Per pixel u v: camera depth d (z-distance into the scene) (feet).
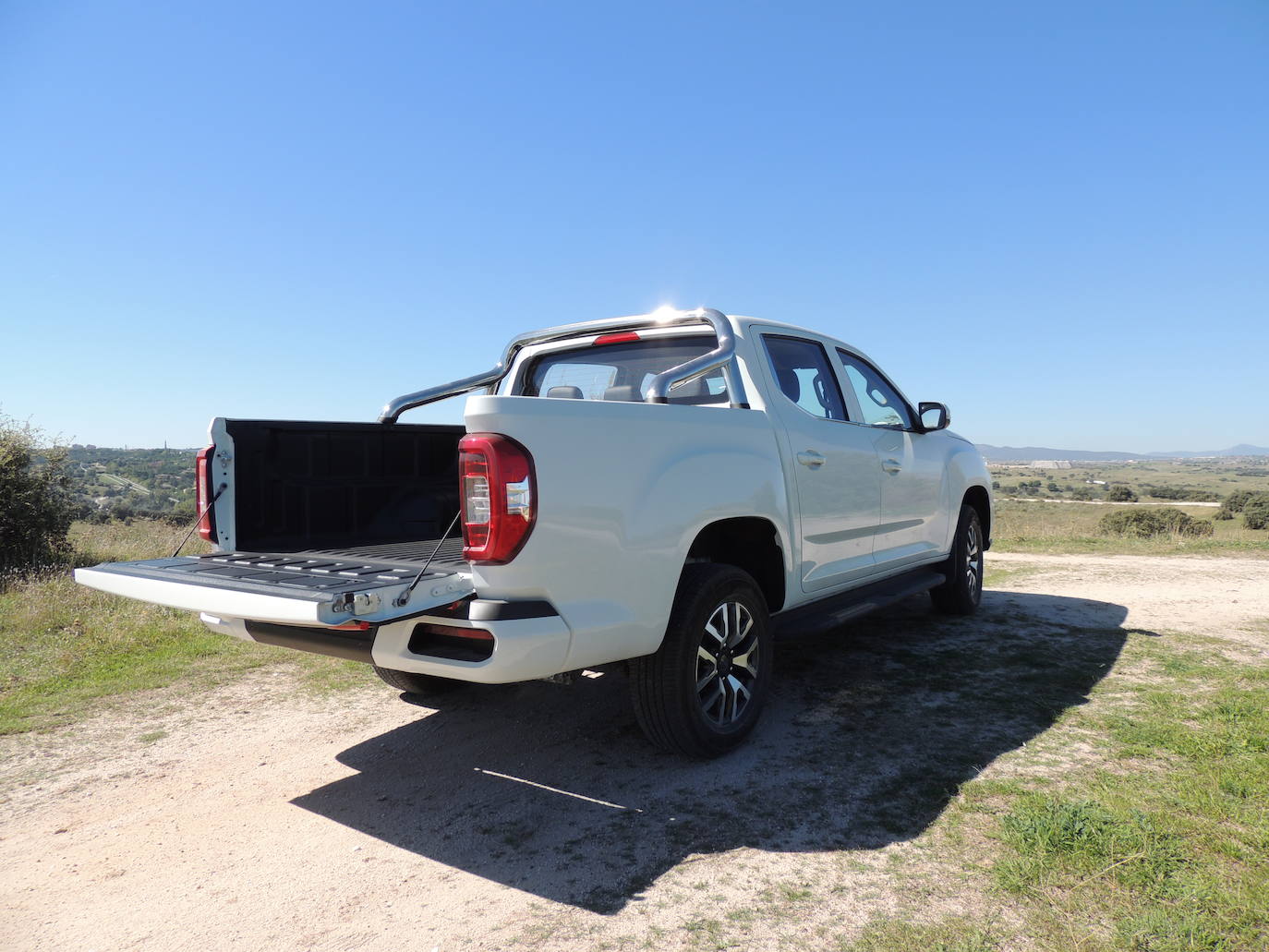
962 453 19.34
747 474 11.23
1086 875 7.50
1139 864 7.61
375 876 8.13
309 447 12.23
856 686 14.03
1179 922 6.66
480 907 7.47
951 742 11.18
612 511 9.17
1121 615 20.06
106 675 15.70
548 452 8.59
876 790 9.67
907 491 16.25
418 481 13.85
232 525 11.19
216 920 7.39
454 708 13.67
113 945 7.02
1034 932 6.68
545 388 15.31
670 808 9.45
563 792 10.05
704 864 8.08
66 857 8.70
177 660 16.75
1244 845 7.94
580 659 8.89
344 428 12.66
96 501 47.91
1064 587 24.99
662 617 9.79
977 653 16.17
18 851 8.84
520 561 8.36
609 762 11.04
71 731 12.69
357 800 10.05
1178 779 9.59
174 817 9.66
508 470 8.27
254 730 12.69
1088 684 13.82
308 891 7.87
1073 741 11.03
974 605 20.26
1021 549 37.70
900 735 11.55
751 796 9.68
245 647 17.79
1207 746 10.55
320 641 9.43
